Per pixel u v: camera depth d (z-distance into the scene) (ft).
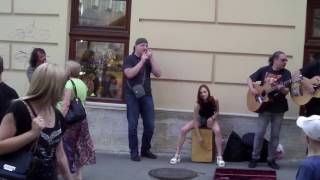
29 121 12.01
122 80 30.48
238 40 28.66
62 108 21.17
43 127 11.89
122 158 28.50
